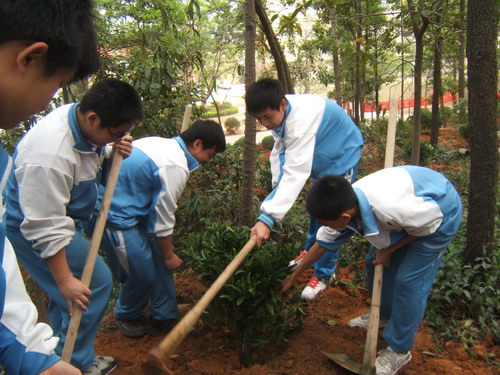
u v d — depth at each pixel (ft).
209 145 9.26
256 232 8.66
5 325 3.96
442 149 34.63
